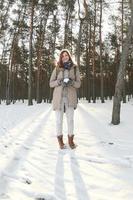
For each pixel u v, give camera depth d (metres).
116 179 4.45
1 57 36.12
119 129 8.97
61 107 6.48
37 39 31.19
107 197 3.76
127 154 5.87
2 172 4.62
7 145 6.73
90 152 6.08
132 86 49.94
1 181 4.27
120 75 9.81
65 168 4.99
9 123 10.76
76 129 9.05
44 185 4.17
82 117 12.32
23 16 29.34
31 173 4.69
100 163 5.33
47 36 31.95
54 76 6.60
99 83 52.44
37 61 34.25
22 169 4.88
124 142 7.09
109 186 4.15
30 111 16.34
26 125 10.22
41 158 5.61
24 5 28.59
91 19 29.20
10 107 20.73
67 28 30.30
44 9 28.06
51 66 34.72
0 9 31.38
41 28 30.52
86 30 31.64
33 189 3.99
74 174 4.68
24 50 35.66
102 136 7.85
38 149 6.37
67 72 6.54
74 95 6.55
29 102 24.38
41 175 4.61
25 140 7.37
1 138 7.63
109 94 52.12
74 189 4.04
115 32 34.44
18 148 6.42
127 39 9.80
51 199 3.69
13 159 5.47
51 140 7.39
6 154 5.85
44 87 49.31
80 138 7.57
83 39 32.22
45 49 33.75
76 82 6.51
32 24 25.41
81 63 40.59
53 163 5.29
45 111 16.09
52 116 13.17
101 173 4.74
